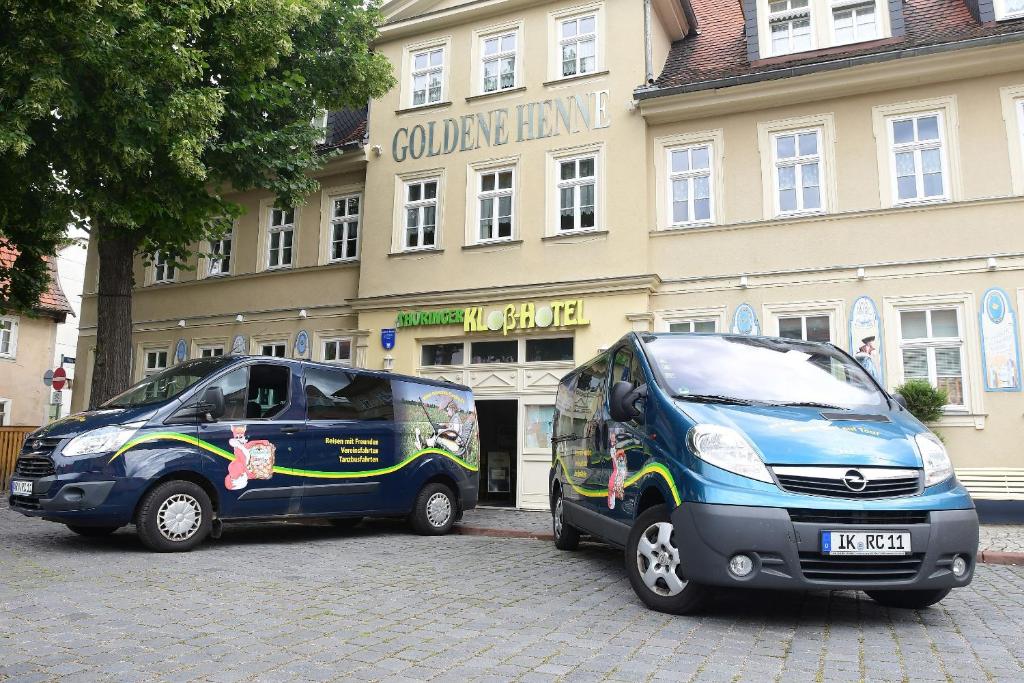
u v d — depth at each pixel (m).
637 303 14.73
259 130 14.18
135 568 7.13
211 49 12.46
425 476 10.73
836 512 5.07
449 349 16.58
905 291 13.35
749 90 14.55
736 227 14.58
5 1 9.82
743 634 5.03
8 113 10.00
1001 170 13.13
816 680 4.06
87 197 11.73
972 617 5.69
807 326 13.98
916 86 13.81
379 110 18.06
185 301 20.44
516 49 16.95
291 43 12.84
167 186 12.71
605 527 7.03
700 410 5.75
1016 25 13.29
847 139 14.13
